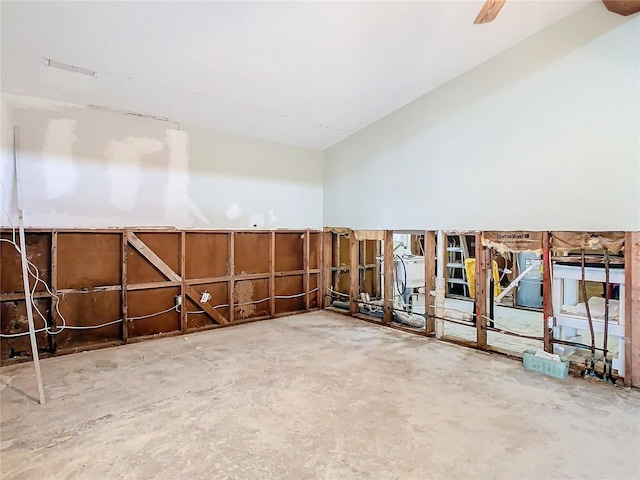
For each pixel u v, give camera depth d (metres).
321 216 5.98
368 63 3.74
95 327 3.99
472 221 4.07
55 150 3.74
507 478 1.90
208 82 3.76
